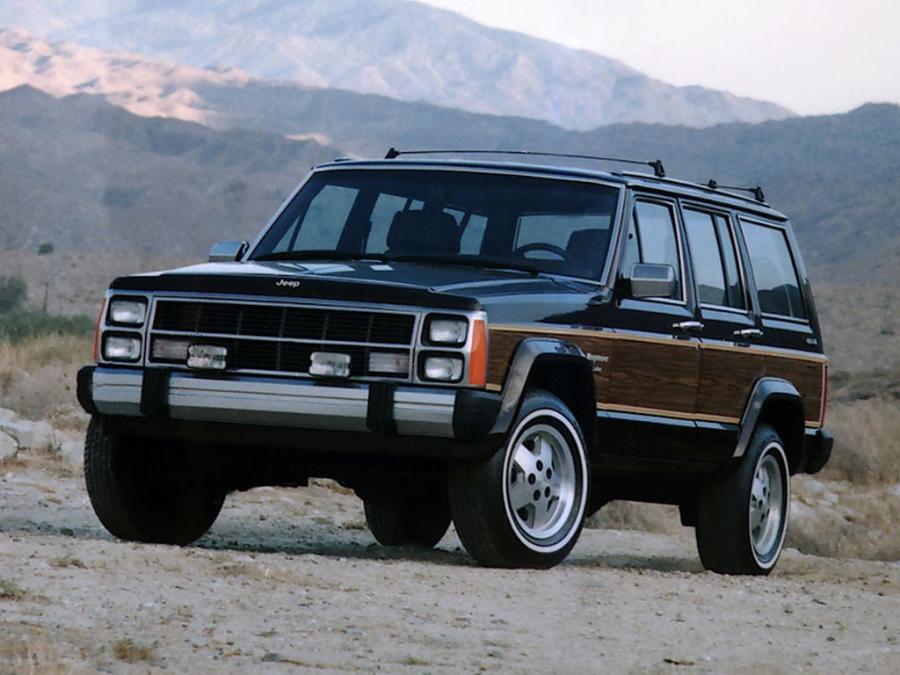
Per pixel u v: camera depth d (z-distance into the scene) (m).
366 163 10.92
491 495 9.06
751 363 11.35
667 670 6.39
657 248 10.61
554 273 9.97
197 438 9.24
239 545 11.10
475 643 6.73
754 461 11.27
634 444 10.22
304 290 9.00
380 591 7.95
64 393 23.06
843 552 17.80
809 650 7.23
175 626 6.46
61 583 7.21
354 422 8.83
